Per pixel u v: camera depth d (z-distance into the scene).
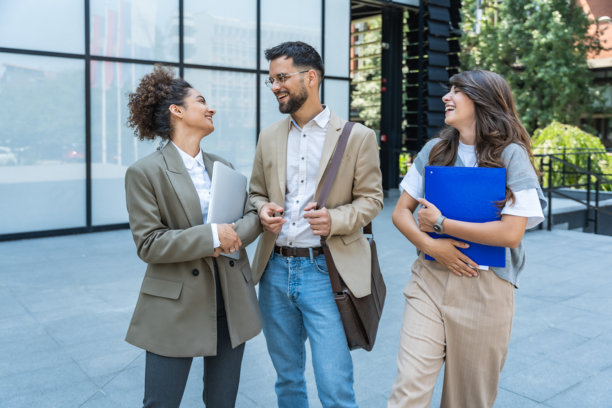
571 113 20.94
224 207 1.88
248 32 8.88
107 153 7.75
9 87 6.98
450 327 1.86
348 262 2.06
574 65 20.28
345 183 2.11
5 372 3.11
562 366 3.19
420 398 1.79
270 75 2.06
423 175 2.02
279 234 2.14
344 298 2.01
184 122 1.89
